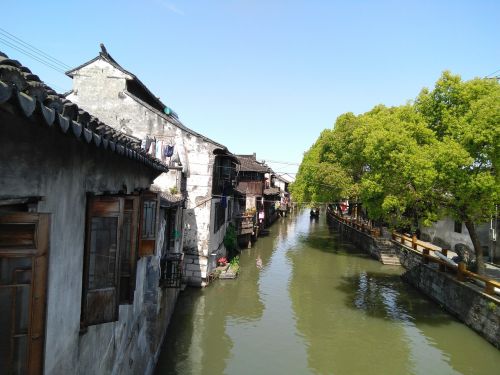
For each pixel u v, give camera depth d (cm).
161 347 1359
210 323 1644
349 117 3341
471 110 1498
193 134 2003
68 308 479
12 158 340
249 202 4144
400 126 1712
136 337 939
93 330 590
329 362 1340
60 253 448
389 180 1741
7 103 265
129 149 585
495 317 1400
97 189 585
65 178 459
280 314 1786
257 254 3209
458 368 1307
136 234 642
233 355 1362
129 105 1891
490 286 1471
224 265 2431
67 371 482
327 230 5184
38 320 334
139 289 962
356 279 2434
